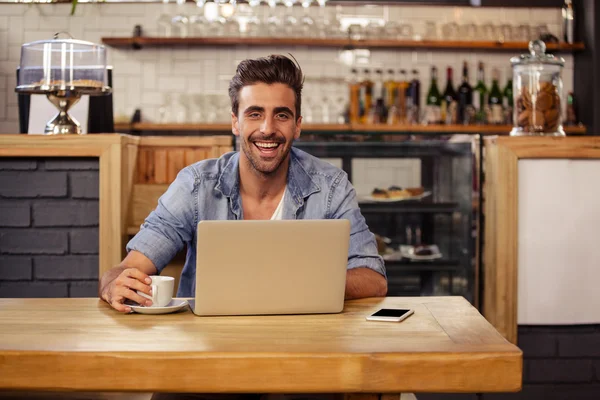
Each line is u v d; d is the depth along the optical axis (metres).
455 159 3.46
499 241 3.14
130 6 5.48
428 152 3.48
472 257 3.42
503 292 3.14
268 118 2.08
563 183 3.15
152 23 5.50
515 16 5.56
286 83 2.09
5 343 1.46
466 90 5.29
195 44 5.34
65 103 3.03
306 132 3.47
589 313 3.18
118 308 1.75
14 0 5.40
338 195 2.28
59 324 1.63
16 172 2.99
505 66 5.49
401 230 3.58
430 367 1.39
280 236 1.70
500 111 5.21
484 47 5.30
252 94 2.08
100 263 2.95
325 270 1.73
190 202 2.21
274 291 1.71
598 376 3.19
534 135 3.19
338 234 1.72
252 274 1.70
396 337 1.53
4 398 1.72
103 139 2.92
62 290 3.00
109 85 3.30
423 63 5.48
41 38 5.48
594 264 3.18
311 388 1.39
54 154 2.93
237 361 1.39
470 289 3.44
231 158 2.29
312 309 1.74
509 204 3.13
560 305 3.17
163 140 3.17
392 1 5.47
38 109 3.29
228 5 5.20
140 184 3.10
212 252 1.68
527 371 3.18
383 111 5.21
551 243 3.16
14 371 1.40
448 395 3.24
